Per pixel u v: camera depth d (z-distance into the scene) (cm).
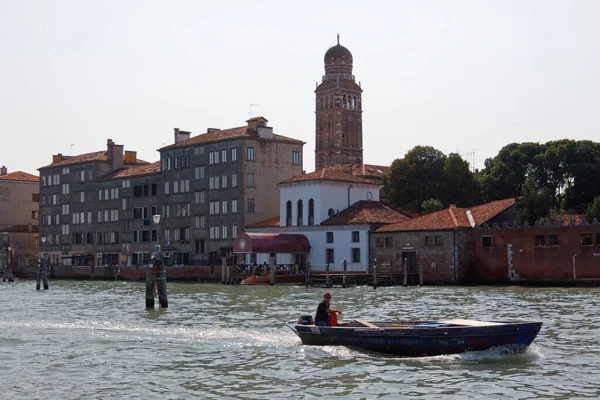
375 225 7906
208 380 2216
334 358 2547
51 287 7994
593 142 10269
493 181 10438
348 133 15125
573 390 2023
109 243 11294
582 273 6475
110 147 11744
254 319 3825
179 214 10206
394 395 1997
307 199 8619
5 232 12912
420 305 4622
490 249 7088
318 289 6556
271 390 2077
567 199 10206
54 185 12338
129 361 2528
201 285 7625
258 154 9506
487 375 2225
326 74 15400
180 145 10194
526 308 4269
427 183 9881
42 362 2520
